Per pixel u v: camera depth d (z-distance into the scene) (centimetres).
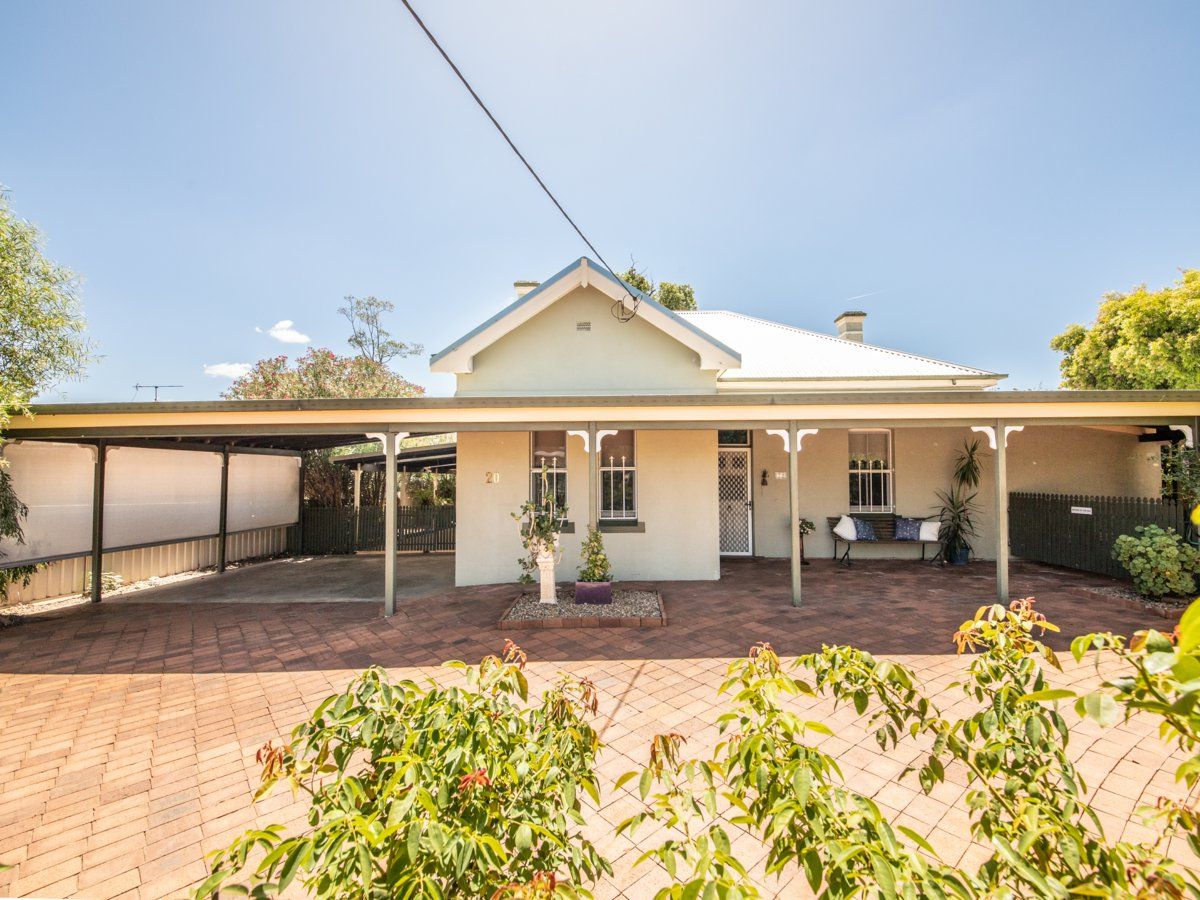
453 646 662
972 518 1141
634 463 984
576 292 1045
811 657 188
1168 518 830
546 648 640
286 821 349
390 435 794
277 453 1388
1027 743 160
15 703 525
